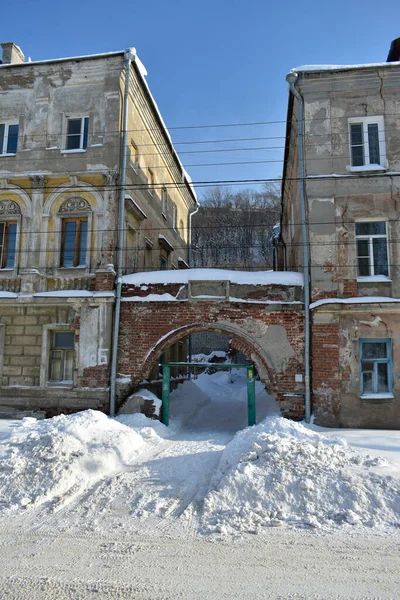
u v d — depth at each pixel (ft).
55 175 51.60
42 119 53.21
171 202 78.13
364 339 45.62
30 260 50.85
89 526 20.21
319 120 49.11
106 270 48.26
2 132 54.95
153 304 47.96
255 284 47.21
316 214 47.60
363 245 47.60
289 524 20.27
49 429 33.53
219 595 14.12
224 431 47.65
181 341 76.07
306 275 46.50
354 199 47.55
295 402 44.83
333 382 44.50
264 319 46.50
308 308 45.93
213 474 27.91
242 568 16.08
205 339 134.72
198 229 192.03
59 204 51.70
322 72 49.14
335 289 46.11
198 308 47.32
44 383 48.24
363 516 20.62
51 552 17.44
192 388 67.87
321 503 21.65
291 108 54.65
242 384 109.91
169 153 74.13
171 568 16.08
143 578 15.28
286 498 22.15
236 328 46.55
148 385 52.90
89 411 38.50
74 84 53.47
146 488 25.45
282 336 46.03
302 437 30.78
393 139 48.11
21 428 36.37
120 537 18.98
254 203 205.16
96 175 51.06
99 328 47.85
